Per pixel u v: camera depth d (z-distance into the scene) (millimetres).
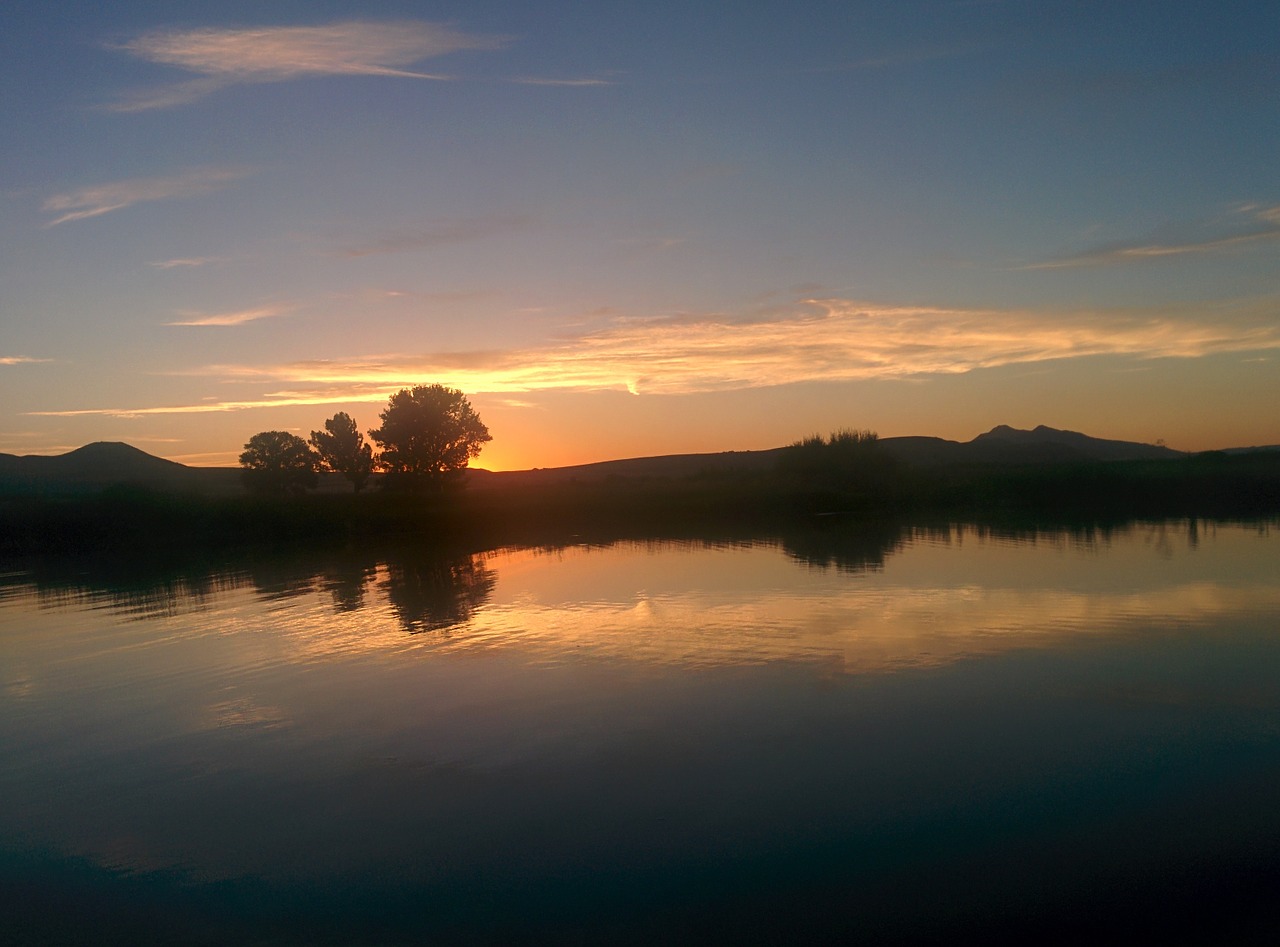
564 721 8070
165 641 13109
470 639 12016
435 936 4602
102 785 7117
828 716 7906
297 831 6000
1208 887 4734
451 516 41156
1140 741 6996
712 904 4773
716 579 17172
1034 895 4730
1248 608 12258
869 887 4883
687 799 6184
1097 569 16703
